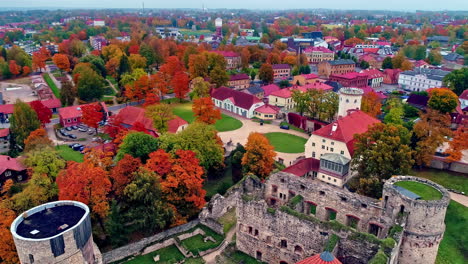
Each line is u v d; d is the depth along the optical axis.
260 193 70.31
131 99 154.25
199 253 61.16
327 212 61.28
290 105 157.25
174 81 157.75
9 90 186.00
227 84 179.50
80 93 152.88
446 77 167.12
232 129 128.25
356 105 104.94
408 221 53.22
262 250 58.44
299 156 103.00
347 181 86.62
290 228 53.91
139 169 66.81
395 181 58.56
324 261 42.75
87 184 63.28
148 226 64.50
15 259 54.56
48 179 74.31
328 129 90.62
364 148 77.94
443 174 88.44
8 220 57.22
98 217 65.00
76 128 128.88
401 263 55.66
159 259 61.03
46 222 47.94
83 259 47.84
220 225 66.25
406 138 79.75
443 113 126.81
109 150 97.25
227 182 89.75
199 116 117.81
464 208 74.75
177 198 69.00
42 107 122.69
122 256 60.84
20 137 105.31
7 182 77.94
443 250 63.97
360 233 48.12
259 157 83.50
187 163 70.81
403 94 179.62
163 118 108.44
